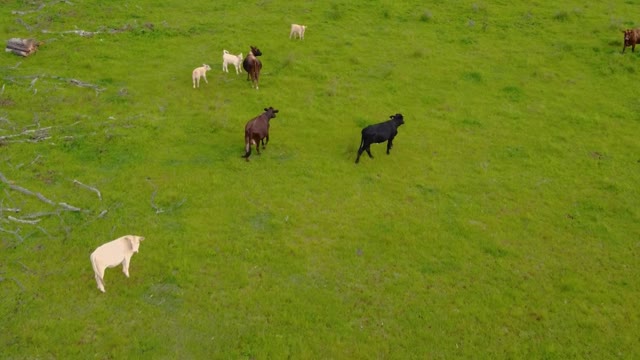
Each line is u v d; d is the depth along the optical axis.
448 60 21.70
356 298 10.38
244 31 24.22
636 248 11.83
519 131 16.80
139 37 23.14
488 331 9.70
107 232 11.73
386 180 14.23
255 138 14.45
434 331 9.67
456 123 17.20
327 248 11.66
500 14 26.55
